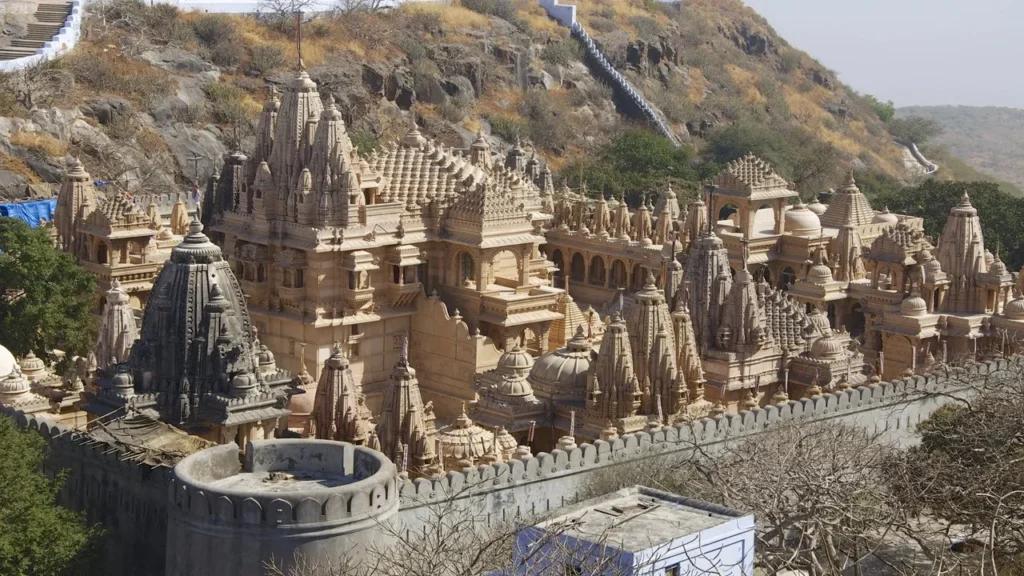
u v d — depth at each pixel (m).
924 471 69.44
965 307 103.50
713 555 52.09
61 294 94.50
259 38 185.62
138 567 63.72
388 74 188.00
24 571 59.62
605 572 48.38
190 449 63.88
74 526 62.19
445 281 102.31
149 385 68.44
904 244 108.12
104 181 143.00
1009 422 71.88
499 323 98.94
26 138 144.12
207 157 158.88
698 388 83.00
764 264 120.25
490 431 79.50
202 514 55.34
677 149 186.00
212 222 110.12
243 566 54.94
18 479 60.94
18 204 129.38
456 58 199.62
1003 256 143.88
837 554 64.00
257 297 98.81
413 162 103.88
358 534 55.59
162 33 175.50
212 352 68.25
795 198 177.38
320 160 97.50
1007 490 67.38
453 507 65.12
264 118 101.94
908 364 101.62
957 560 61.47
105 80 160.62
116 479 65.31
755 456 65.88
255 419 67.12
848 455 71.44
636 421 79.00
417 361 100.19
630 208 169.75
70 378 84.50
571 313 102.06
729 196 119.81
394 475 57.56
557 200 125.62
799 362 90.81
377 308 98.94
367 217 98.44
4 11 164.62
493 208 100.38
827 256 121.75
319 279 96.56
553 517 54.25
